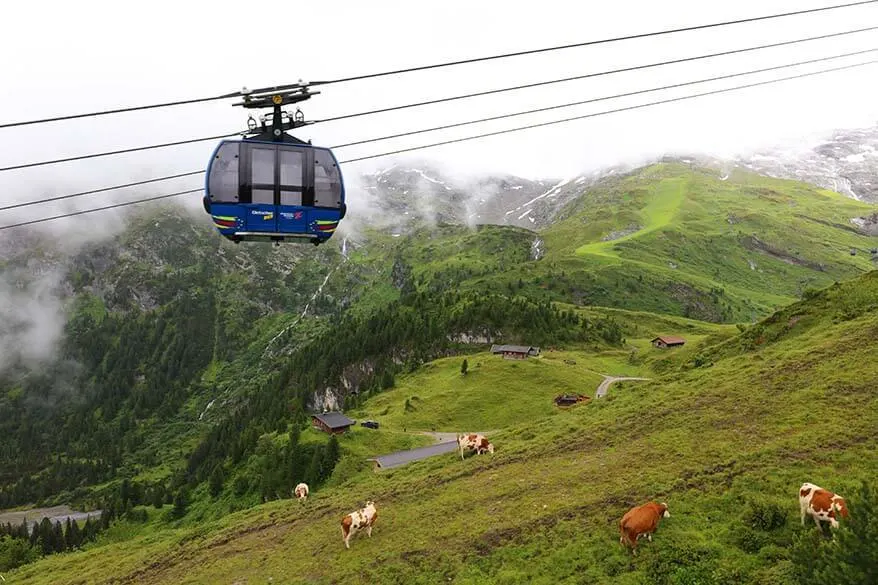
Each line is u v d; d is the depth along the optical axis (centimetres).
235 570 3400
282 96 2773
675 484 2933
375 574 2828
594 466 3512
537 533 2819
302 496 4819
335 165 3125
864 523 1662
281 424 15275
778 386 3984
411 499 3816
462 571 2670
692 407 4081
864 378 3675
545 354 18800
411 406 14138
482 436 4641
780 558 2152
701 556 2288
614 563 2380
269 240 3177
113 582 3825
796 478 2708
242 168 2961
